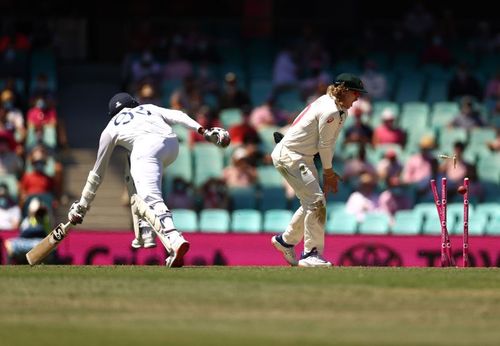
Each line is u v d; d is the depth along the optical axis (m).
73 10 101.75
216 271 38.97
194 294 32.66
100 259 63.91
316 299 31.84
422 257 64.62
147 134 41.16
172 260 40.66
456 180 76.31
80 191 80.38
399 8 109.25
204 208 74.69
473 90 90.31
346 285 34.59
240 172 75.81
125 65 92.06
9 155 77.06
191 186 74.69
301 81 90.50
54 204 72.50
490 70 97.19
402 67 96.00
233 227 71.38
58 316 29.31
